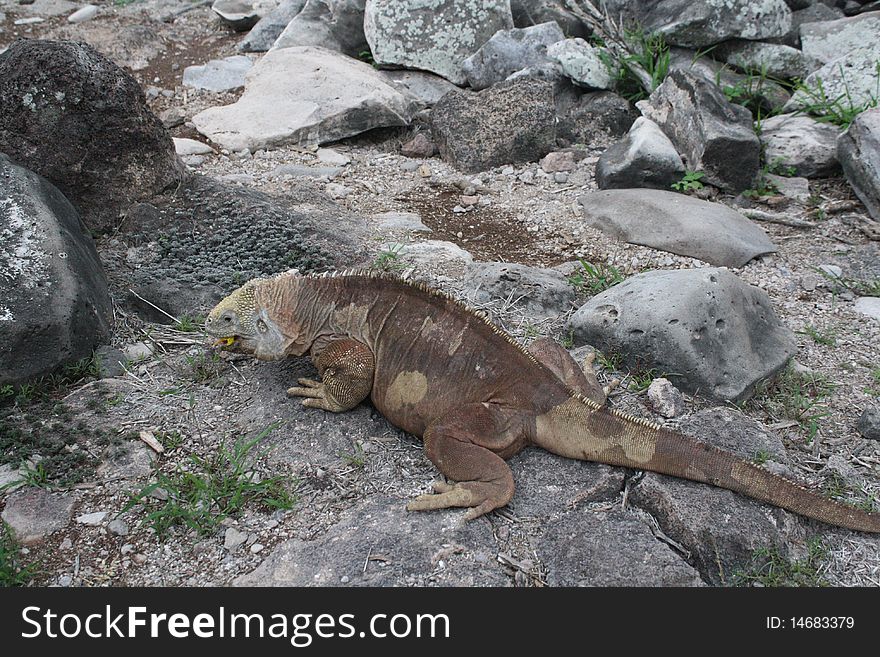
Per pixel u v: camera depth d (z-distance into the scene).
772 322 2.25
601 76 3.44
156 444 1.95
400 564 1.74
